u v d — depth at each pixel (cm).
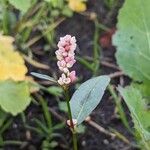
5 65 21
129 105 16
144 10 21
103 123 22
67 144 21
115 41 21
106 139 22
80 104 14
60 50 12
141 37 21
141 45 21
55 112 22
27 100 20
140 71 21
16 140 22
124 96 16
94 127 22
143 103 17
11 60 21
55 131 22
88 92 14
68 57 12
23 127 22
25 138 22
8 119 22
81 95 14
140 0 21
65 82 13
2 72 20
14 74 21
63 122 22
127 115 22
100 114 22
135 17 21
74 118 14
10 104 20
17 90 20
